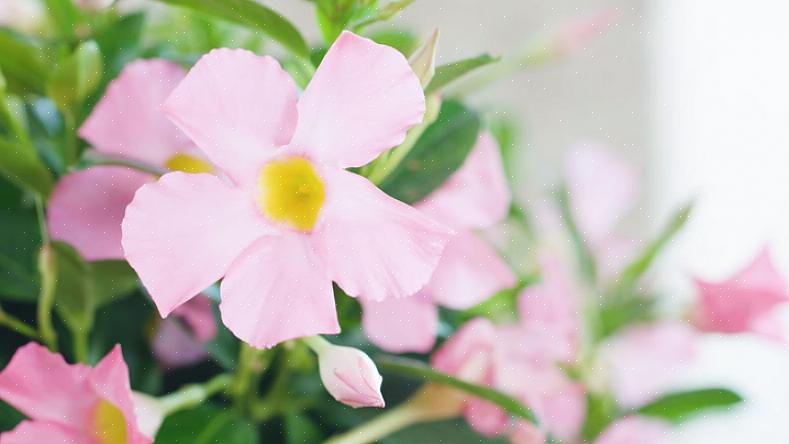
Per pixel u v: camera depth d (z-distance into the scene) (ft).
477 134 1.34
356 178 1.08
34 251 1.42
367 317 1.37
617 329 1.61
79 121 1.35
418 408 1.39
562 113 3.26
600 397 1.58
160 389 1.44
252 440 1.34
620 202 1.79
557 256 1.62
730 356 3.05
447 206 1.40
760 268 1.60
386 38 1.39
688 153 3.57
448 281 1.41
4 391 1.20
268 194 1.09
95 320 1.41
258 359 1.36
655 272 1.68
